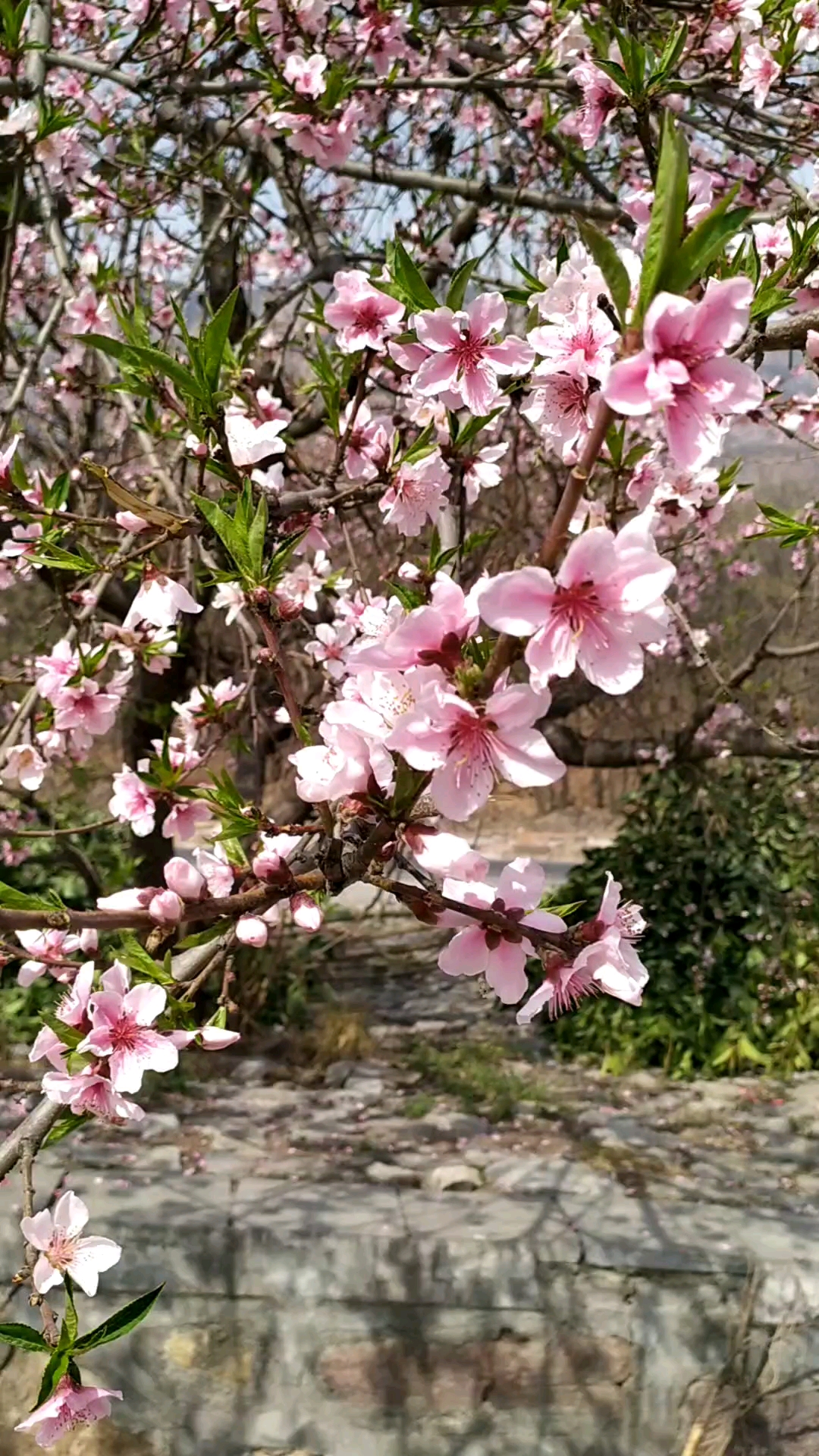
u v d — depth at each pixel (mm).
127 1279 3207
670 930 5613
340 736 974
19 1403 3145
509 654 848
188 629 4770
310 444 5336
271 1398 3215
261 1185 3672
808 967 5613
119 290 2834
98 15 3723
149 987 1163
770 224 2084
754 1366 3207
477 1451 3191
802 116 3043
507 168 4840
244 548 1204
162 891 1133
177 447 2592
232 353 1981
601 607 817
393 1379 3203
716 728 5637
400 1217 3418
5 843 5137
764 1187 3926
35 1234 1185
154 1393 3207
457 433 1884
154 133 3953
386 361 1818
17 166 2652
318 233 4148
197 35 3334
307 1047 5422
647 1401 3205
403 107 4121
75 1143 3979
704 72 2645
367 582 3637
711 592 6645
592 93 2004
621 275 802
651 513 804
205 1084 4875
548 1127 4523
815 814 6480
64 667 2189
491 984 1104
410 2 2793
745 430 2547
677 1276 3230
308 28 2605
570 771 13031
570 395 1146
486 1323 3217
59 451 3990
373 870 1109
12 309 4480
